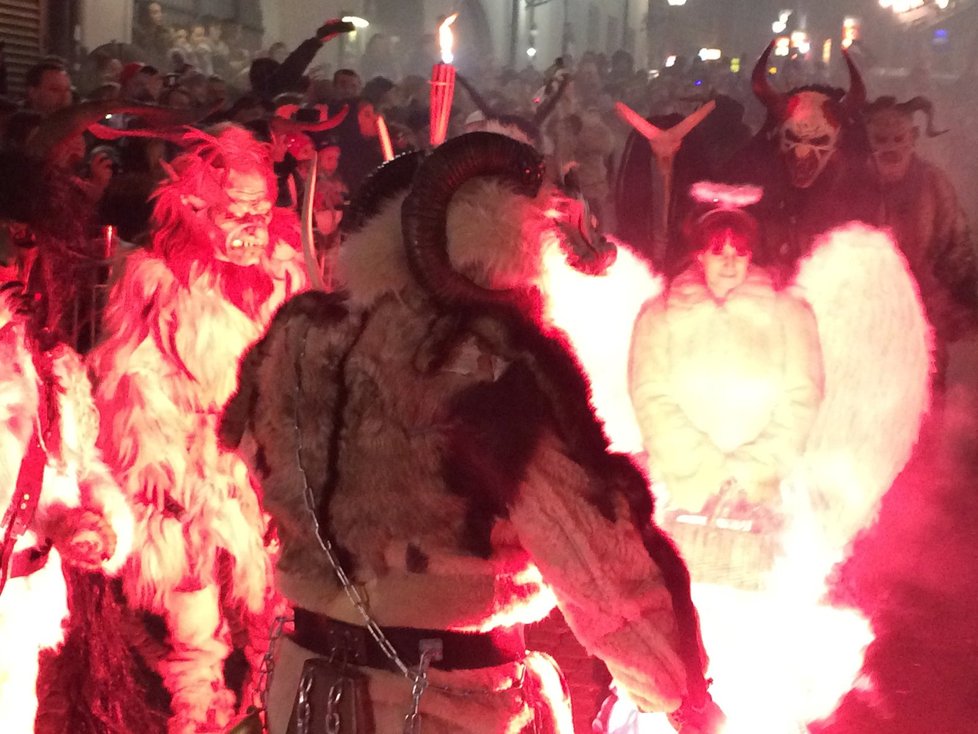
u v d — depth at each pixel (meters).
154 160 6.46
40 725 3.69
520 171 2.29
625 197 7.89
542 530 2.20
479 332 2.26
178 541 4.09
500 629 2.38
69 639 3.71
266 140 4.25
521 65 32.25
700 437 4.32
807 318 4.32
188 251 4.04
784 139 6.12
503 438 2.19
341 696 2.34
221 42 16.31
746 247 4.25
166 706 4.38
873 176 6.25
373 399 2.30
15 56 12.60
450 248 2.29
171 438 4.05
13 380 3.22
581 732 4.45
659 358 4.34
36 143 3.65
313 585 2.38
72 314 4.29
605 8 39.12
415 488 2.26
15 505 3.21
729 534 4.39
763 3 45.44
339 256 2.45
